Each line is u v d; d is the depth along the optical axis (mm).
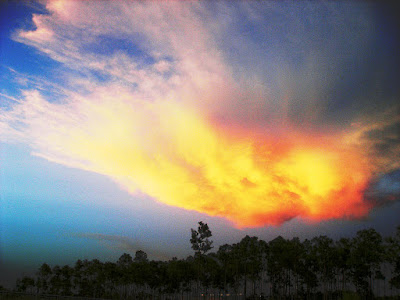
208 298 87000
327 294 72938
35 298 60938
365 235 62750
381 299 61406
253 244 82188
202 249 83312
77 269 109375
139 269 89812
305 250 73812
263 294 83812
